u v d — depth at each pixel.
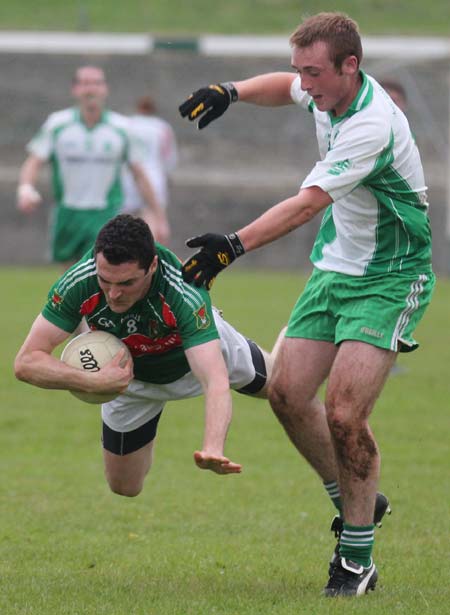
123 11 83.69
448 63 67.38
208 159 66.19
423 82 67.25
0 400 29.52
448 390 30.33
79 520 19.02
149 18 83.00
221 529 18.52
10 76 67.88
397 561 16.47
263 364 17.25
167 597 14.28
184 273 14.15
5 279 54.69
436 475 21.91
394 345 14.69
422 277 14.99
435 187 62.38
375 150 14.18
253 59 69.12
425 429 25.86
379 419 26.84
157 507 19.95
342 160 14.17
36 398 29.98
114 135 34.41
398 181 14.66
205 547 17.33
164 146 51.34
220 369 14.04
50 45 67.25
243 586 15.05
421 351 36.69
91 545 17.44
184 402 30.33
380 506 15.80
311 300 15.51
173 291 14.18
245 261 62.47
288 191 63.09
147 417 16.62
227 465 12.81
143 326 14.70
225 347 16.69
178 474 22.39
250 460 23.59
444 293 52.91
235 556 16.80
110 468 17.09
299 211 14.12
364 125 14.18
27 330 39.09
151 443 16.95
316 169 14.31
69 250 35.34
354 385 14.47
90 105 34.28
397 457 23.33
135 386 16.20
